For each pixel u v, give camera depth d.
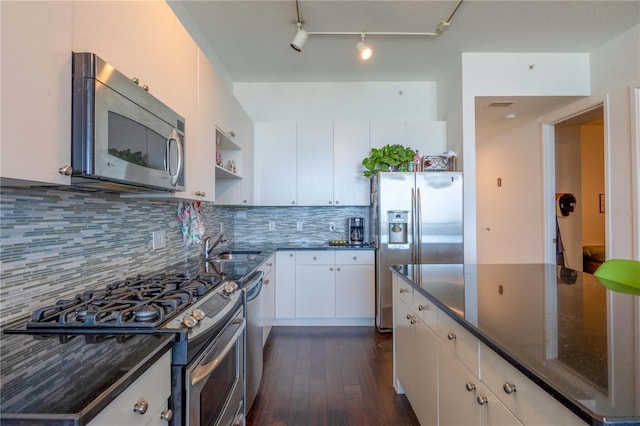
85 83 0.91
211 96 2.07
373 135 3.54
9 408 0.57
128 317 1.03
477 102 3.31
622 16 2.51
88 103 0.91
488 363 0.97
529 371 0.72
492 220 4.87
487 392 0.98
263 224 3.79
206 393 1.13
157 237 2.00
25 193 1.07
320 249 3.31
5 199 1.00
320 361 2.54
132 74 1.20
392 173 3.13
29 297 1.08
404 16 2.50
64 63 0.88
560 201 3.87
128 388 0.72
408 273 1.83
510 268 1.97
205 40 2.82
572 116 3.38
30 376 0.69
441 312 1.33
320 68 3.43
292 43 2.43
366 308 3.32
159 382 0.88
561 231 3.88
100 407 0.61
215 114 2.16
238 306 1.56
